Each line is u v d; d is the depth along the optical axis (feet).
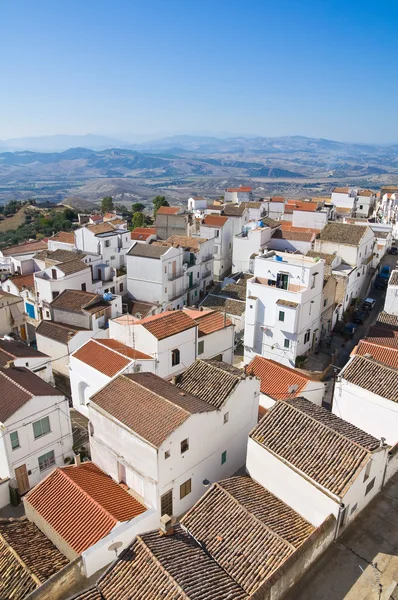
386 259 283.79
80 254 235.20
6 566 79.25
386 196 399.65
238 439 107.55
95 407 97.86
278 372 135.44
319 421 89.61
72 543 81.56
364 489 84.33
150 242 275.59
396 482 95.45
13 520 92.79
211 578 67.97
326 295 186.80
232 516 80.12
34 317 221.66
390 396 106.93
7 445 105.60
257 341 175.83
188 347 142.72
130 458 91.09
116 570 69.72
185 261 251.80
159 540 74.95
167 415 91.40
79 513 87.25
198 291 258.57
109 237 247.29
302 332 170.09
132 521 81.87
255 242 251.19
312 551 74.23
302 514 82.64
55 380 171.73
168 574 66.59
